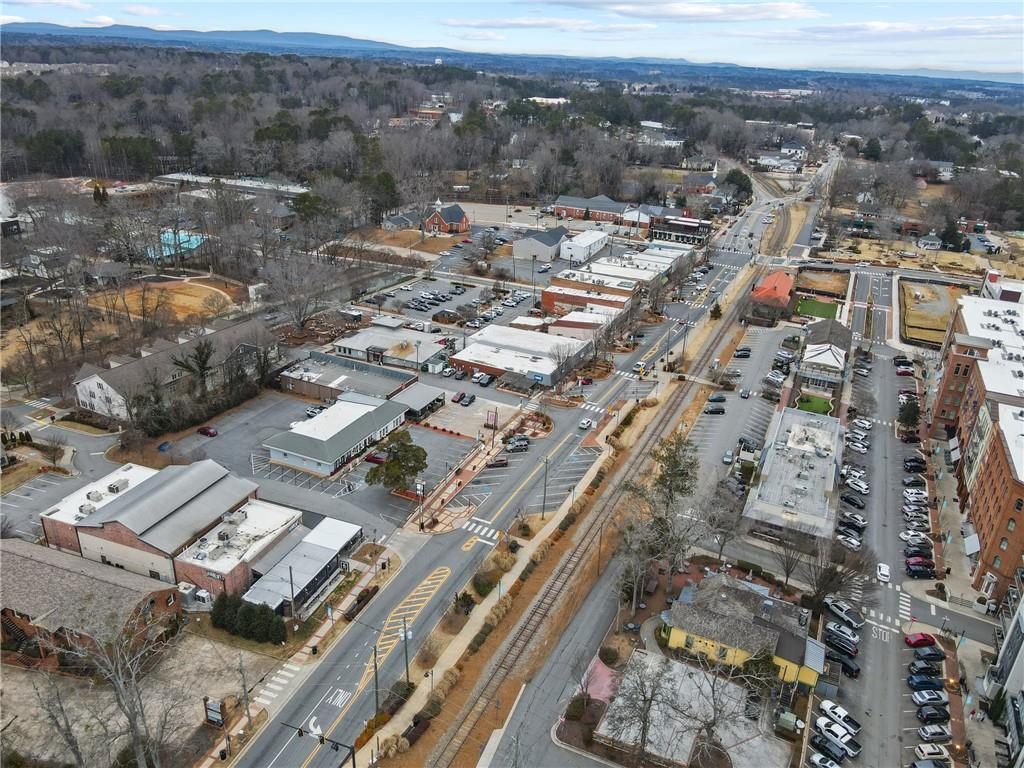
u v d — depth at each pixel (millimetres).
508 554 87938
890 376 145875
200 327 140625
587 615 80000
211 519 86375
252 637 74438
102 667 60125
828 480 100125
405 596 81312
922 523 98500
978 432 103312
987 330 130125
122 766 59750
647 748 63062
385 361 139875
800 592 84188
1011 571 82125
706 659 72875
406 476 95500
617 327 155625
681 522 85500
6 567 75875
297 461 105375
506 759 62812
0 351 137375
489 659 73438
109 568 79375
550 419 121375
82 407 118375
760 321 169750
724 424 122000
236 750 62438
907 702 71062
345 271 189125
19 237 185250
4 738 62406
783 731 66250
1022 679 66562
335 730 64875
